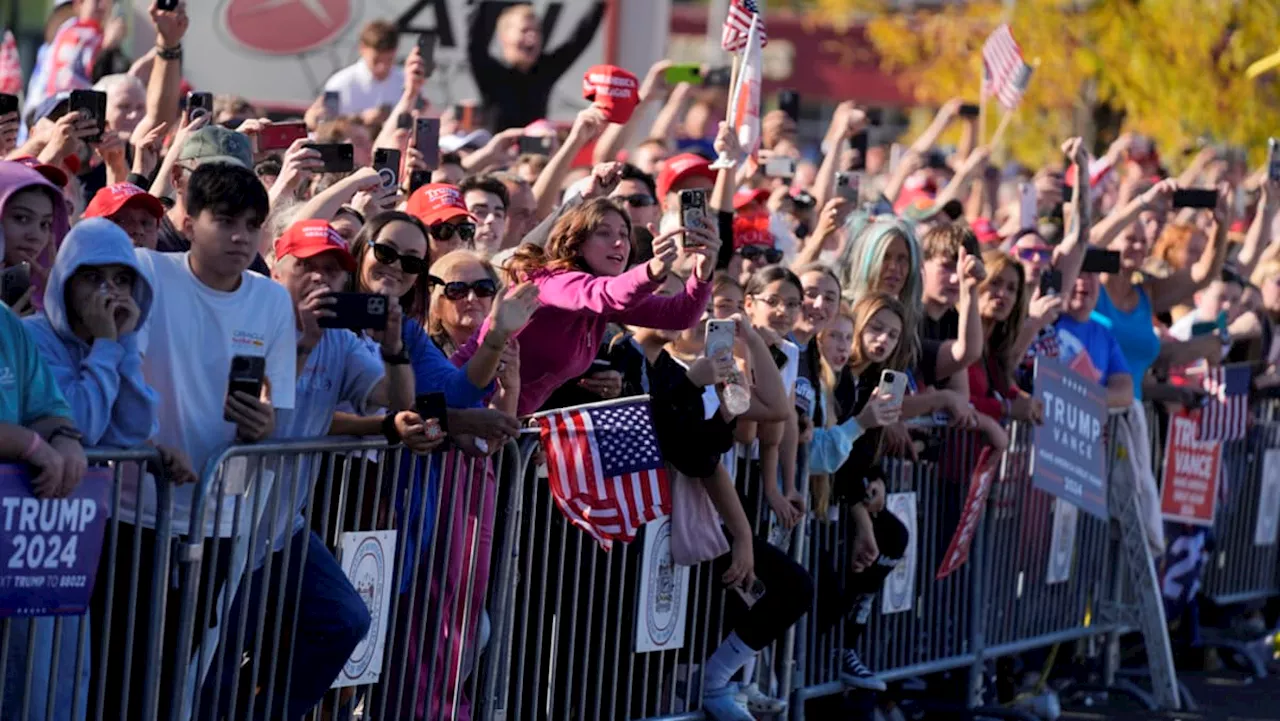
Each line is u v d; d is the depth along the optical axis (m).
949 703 31.38
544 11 48.00
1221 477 38.47
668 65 34.91
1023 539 32.41
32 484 16.84
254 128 26.41
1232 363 38.88
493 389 21.98
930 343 30.02
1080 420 32.19
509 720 23.61
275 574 19.94
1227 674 37.94
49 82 37.31
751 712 26.80
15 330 17.23
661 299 23.02
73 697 17.94
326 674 20.20
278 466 19.42
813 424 27.28
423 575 21.95
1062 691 34.50
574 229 23.14
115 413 17.91
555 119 48.03
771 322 26.17
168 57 27.97
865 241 29.64
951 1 80.75
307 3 46.97
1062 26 72.06
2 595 16.84
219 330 18.81
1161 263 40.16
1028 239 34.59
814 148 107.31
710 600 25.89
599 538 23.11
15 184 18.55
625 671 24.72
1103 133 74.50
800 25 120.56
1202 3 70.94
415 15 47.19
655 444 23.47
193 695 19.31
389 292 21.48
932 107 96.00
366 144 33.50
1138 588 34.38
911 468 29.38
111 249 17.52
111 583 17.98
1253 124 72.38
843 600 28.34
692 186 30.31
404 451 21.42
